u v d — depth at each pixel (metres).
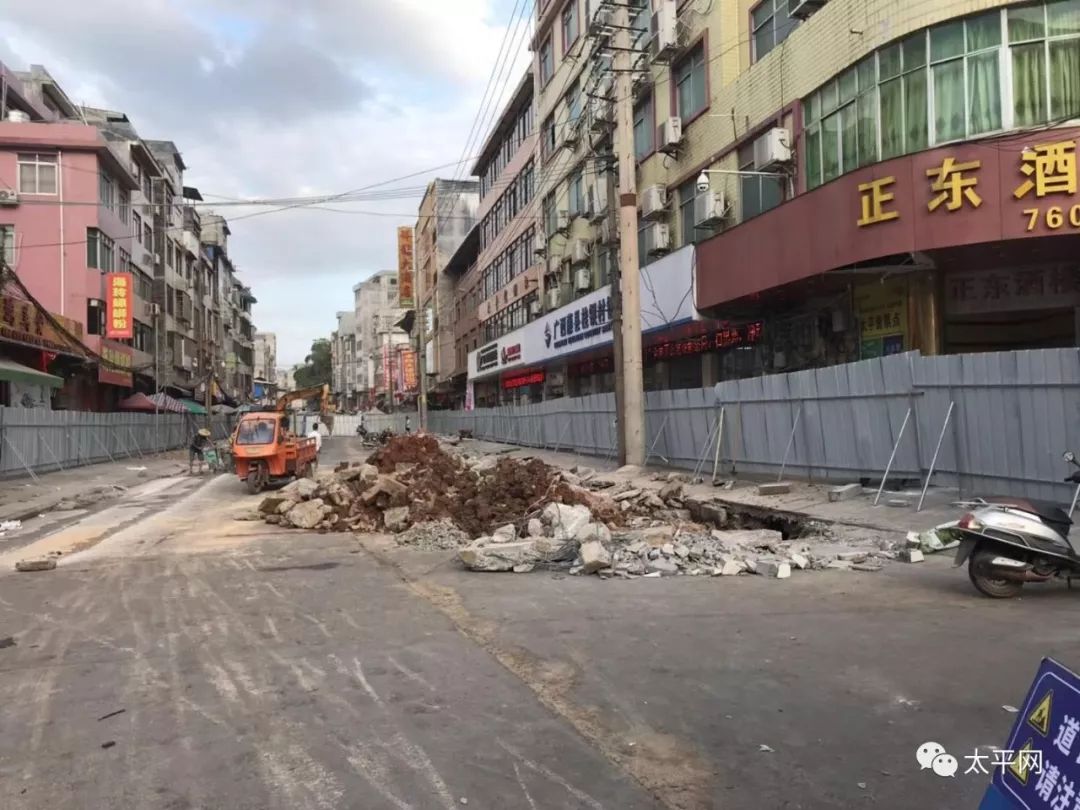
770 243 16.39
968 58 13.11
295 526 12.95
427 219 73.75
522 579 8.40
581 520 10.22
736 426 16.22
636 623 6.33
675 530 11.05
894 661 5.14
